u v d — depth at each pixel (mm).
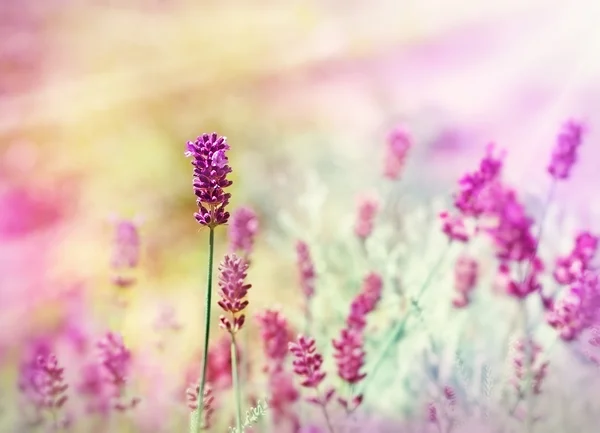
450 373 1028
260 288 1290
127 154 1952
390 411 1058
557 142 1007
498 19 1909
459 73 1898
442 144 1717
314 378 931
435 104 1846
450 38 1941
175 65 2098
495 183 972
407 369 1073
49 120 2004
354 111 1966
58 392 980
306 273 1068
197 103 2066
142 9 2098
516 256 946
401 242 1194
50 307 1367
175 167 1951
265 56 2078
